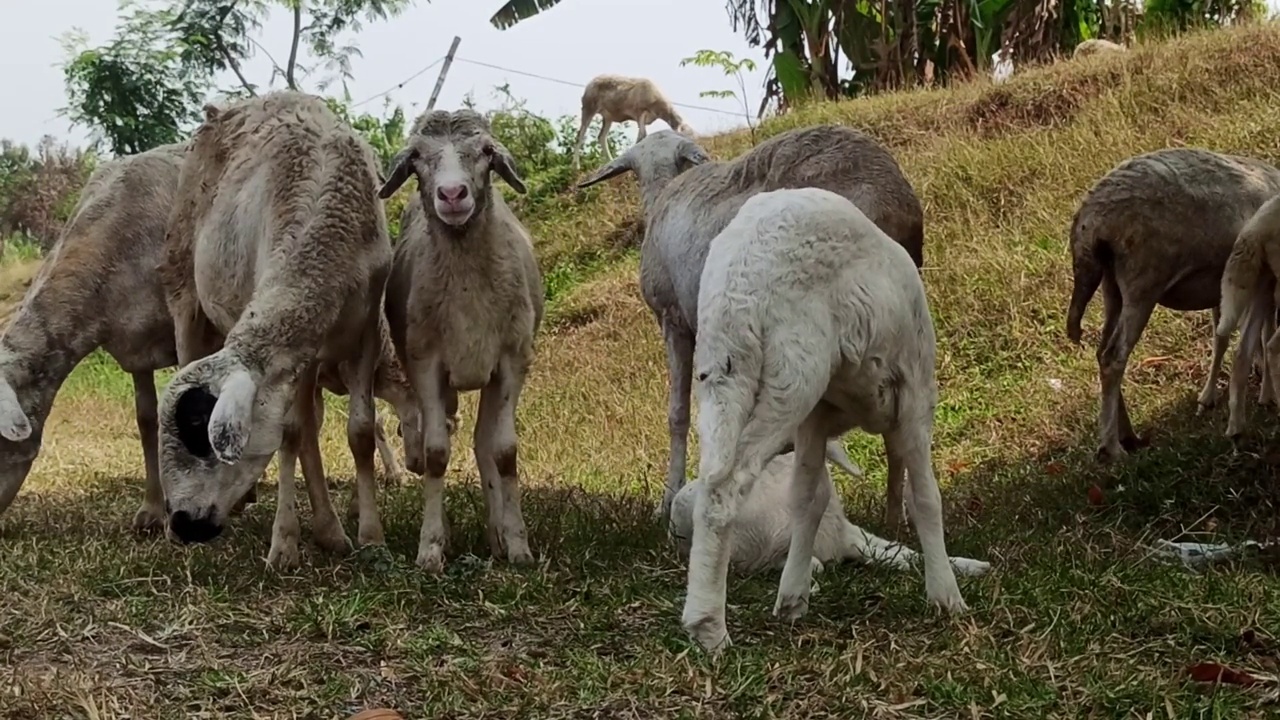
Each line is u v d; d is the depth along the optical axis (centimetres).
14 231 3038
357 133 616
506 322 575
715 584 417
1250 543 569
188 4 2598
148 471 696
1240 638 435
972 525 620
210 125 645
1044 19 1595
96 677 414
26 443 662
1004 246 1012
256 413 523
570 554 579
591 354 1154
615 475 863
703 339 412
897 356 436
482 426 597
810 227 414
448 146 548
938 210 1120
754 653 421
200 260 618
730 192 632
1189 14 1538
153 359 702
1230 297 638
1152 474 663
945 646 431
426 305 562
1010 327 912
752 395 408
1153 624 452
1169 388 788
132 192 702
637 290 1269
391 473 892
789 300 407
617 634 461
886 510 624
